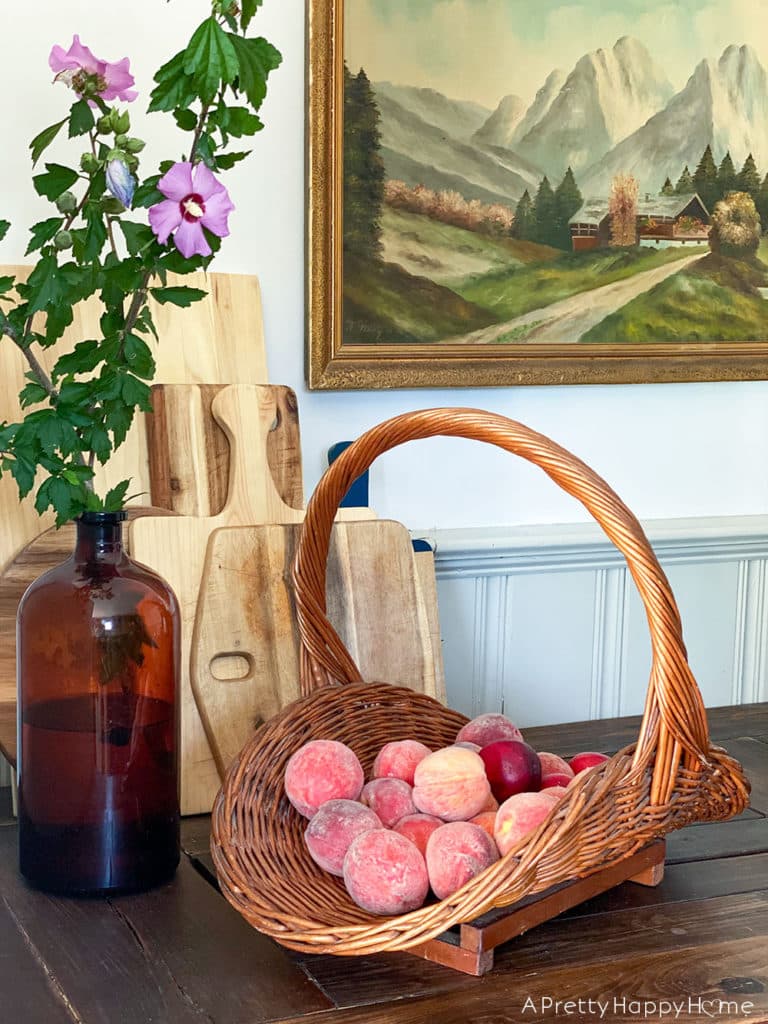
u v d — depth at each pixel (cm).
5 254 127
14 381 118
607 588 167
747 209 166
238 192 138
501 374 151
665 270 161
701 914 91
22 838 94
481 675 159
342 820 84
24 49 125
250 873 83
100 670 90
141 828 93
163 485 122
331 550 120
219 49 82
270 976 80
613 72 153
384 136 141
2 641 112
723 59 161
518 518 161
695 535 168
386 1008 76
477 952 79
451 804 86
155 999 77
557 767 98
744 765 132
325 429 146
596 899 94
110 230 91
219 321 130
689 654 176
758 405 177
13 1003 76
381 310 144
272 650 115
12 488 116
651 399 168
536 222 151
